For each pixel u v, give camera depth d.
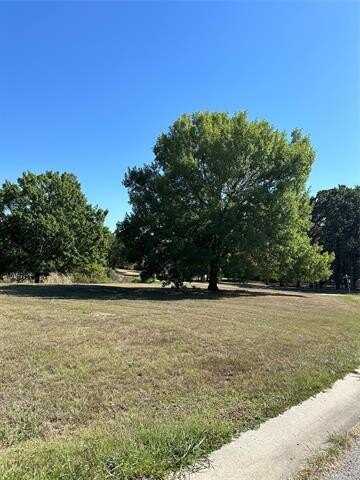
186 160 27.05
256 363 9.83
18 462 4.69
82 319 13.57
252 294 29.16
